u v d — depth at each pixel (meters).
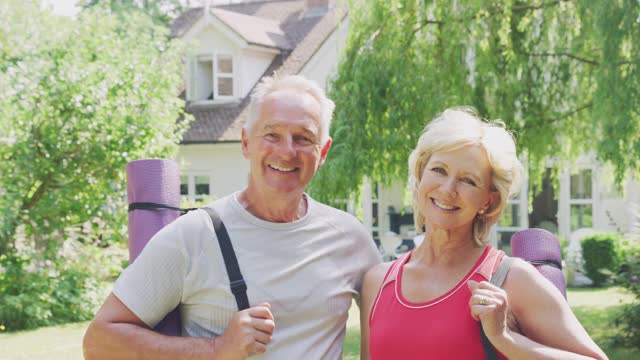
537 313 2.54
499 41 9.54
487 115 9.55
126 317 2.71
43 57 11.74
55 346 9.61
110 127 11.70
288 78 3.00
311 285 2.85
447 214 2.71
